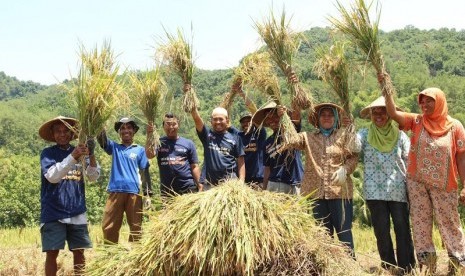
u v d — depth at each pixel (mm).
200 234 4574
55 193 6133
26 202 34062
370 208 6492
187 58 6773
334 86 6156
